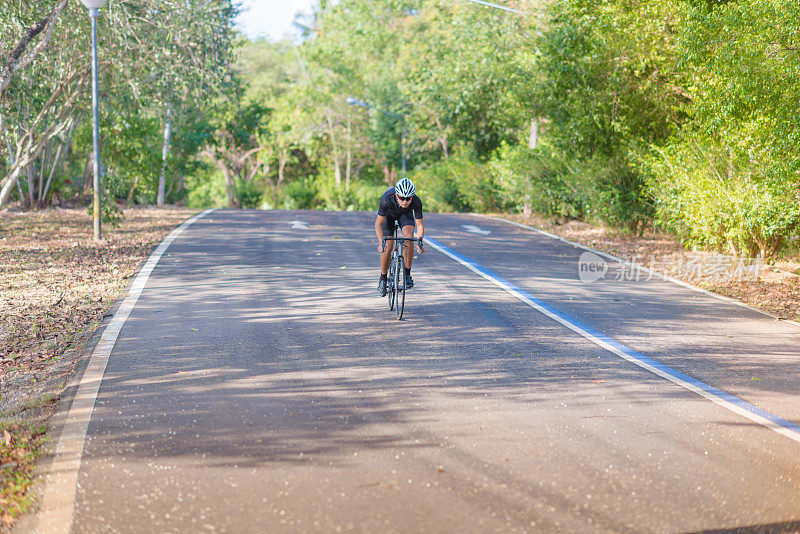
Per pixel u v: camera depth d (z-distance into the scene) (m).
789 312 10.34
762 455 5.15
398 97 48.94
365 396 6.25
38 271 11.66
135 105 18.05
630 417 5.87
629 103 17.16
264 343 7.88
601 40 16.30
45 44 15.30
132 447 5.08
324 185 59.66
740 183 13.39
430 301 10.30
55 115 18.53
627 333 8.80
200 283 11.07
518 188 23.50
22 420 5.67
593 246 16.95
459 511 4.21
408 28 48.41
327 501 4.31
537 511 4.23
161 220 19.45
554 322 9.27
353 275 12.09
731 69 10.81
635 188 18.06
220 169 61.38
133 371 6.80
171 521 4.07
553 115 18.88
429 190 36.69
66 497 4.34
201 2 16.41
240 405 5.96
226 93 18.17
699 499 4.43
